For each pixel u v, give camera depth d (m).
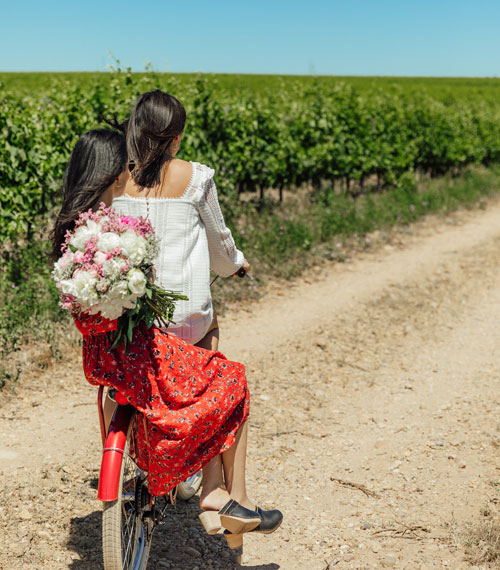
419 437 4.44
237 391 2.62
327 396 5.10
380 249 10.23
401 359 5.96
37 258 7.01
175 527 3.35
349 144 13.31
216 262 2.83
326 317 6.99
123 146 2.55
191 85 10.58
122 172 2.55
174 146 2.64
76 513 3.35
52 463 3.82
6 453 3.90
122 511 2.60
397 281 8.49
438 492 3.71
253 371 5.47
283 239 9.35
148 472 2.54
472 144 18.52
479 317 7.23
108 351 2.38
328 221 10.59
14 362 5.14
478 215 13.39
